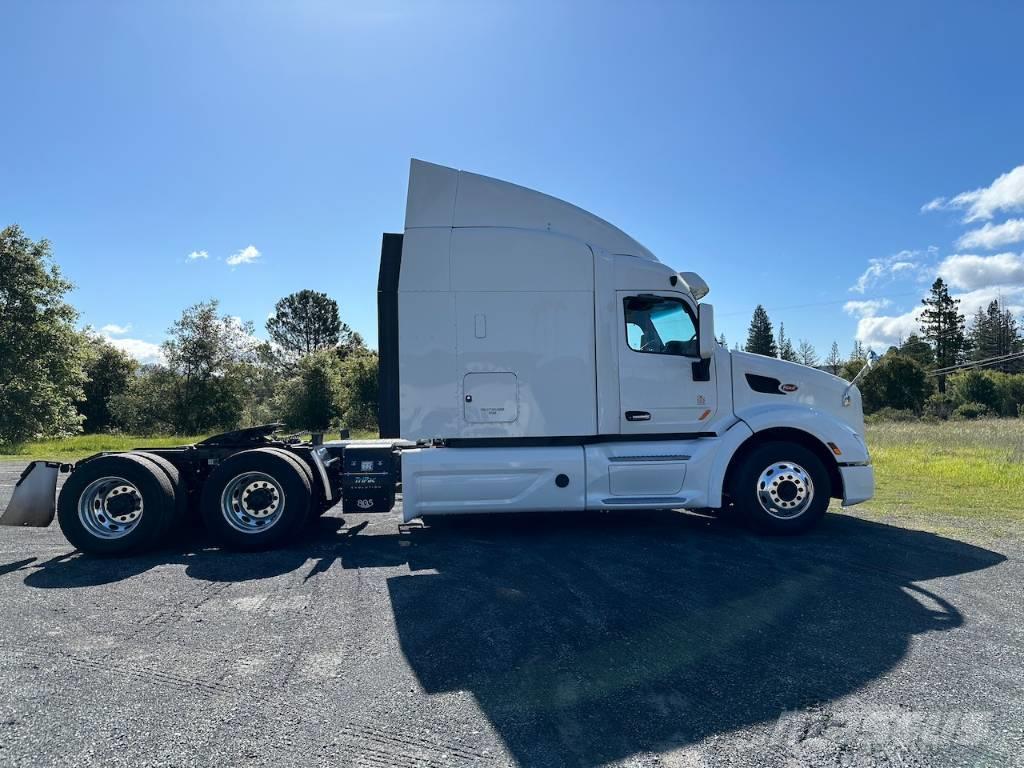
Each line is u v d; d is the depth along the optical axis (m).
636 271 6.98
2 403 25.91
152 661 3.72
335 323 66.38
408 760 2.71
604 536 6.92
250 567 5.81
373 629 4.23
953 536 6.87
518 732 2.93
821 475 6.86
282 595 4.97
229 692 3.33
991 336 76.12
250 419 36.06
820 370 7.32
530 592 4.98
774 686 3.38
